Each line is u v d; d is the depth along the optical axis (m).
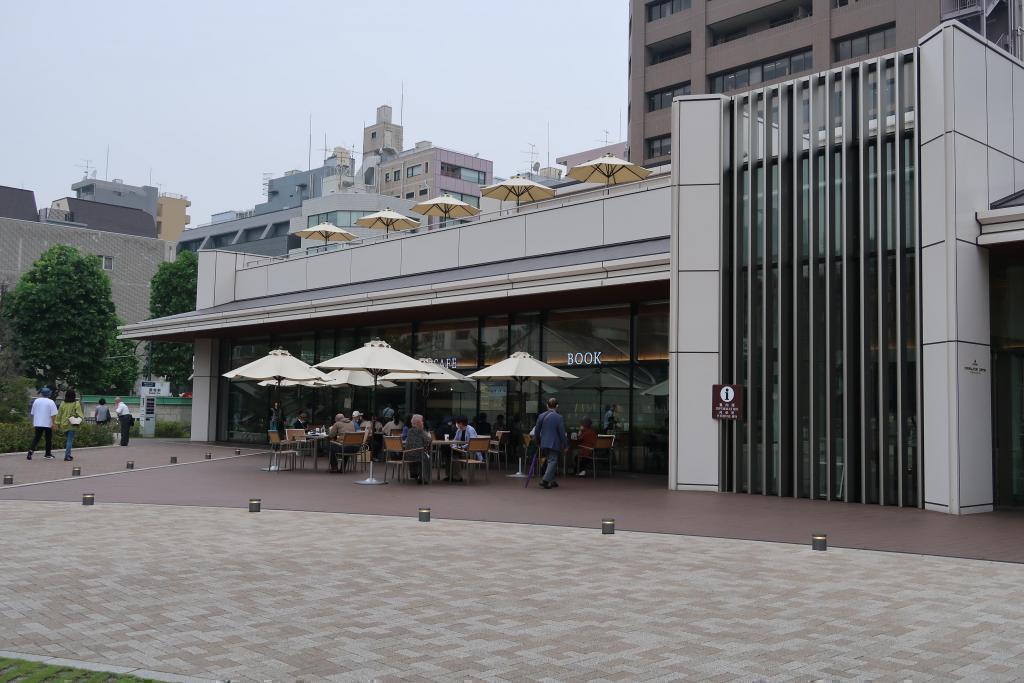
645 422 21.50
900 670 5.65
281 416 31.23
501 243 25.44
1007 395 15.63
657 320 21.56
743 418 17.16
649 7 65.00
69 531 11.32
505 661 5.83
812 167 16.62
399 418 27.86
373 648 6.13
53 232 73.50
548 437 17.89
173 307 57.81
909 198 15.43
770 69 58.12
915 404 15.04
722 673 5.58
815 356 16.25
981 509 14.32
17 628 6.63
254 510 13.38
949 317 14.30
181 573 8.66
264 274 34.00
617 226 22.59
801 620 6.93
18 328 50.41
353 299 25.69
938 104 14.75
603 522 11.44
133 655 5.94
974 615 7.11
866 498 15.34
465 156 97.56
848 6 53.81
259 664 5.76
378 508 14.03
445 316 26.36
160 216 119.12
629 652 6.04
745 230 17.59
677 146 18.16
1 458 23.61
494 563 9.30
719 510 14.16
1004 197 15.60
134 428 40.53
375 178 101.69
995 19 48.72
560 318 23.67
